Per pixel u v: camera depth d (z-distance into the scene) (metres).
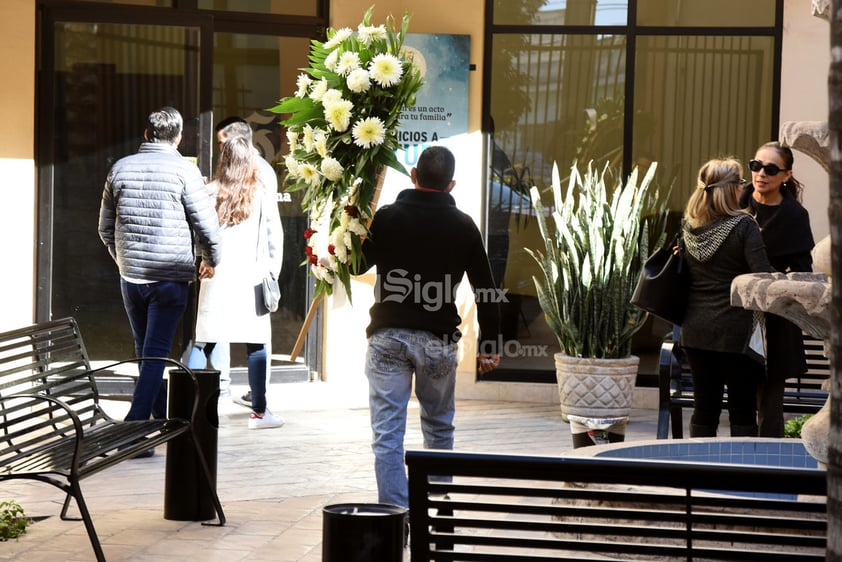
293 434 12.00
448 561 3.89
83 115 13.98
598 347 11.93
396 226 7.57
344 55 7.62
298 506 8.98
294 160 7.82
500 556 3.86
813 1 3.83
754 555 3.68
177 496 8.41
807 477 3.51
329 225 7.78
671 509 4.68
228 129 11.89
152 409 10.92
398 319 7.53
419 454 3.75
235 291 11.83
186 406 8.50
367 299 14.78
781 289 3.86
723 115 14.66
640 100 14.77
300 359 15.02
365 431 12.27
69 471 6.75
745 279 4.08
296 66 14.80
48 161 13.85
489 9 14.78
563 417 11.91
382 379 7.54
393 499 7.47
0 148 13.42
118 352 14.12
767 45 14.55
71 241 14.00
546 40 14.80
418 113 14.51
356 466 10.53
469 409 13.93
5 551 7.49
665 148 14.77
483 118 14.83
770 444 6.28
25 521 8.01
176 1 14.42
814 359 9.99
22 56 13.45
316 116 7.73
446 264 7.55
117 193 10.57
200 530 8.16
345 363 14.80
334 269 7.74
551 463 3.68
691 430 8.48
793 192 9.27
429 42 14.47
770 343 8.32
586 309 11.89
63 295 14.01
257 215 11.94
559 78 14.85
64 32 13.88
